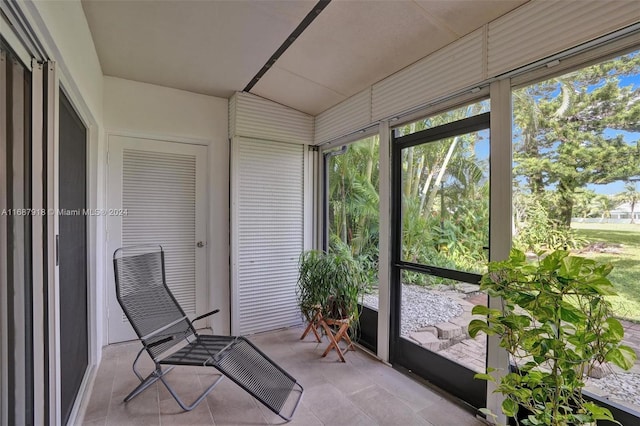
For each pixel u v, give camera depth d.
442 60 2.16
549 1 1.60
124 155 3.01
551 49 1.60
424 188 2.51
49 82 1.39
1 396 1.11
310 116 3.66
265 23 2.12
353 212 3.35
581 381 1.27
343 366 2.65
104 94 2.86
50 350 1.41
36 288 1.37
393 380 2.43
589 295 1.20
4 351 1.13
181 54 2.52
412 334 2.58
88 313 2.42
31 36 1.22
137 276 2.40
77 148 2.07
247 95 3.25
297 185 3.63
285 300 3.54
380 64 2.49
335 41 2.28
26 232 1.31
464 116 2.21
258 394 1.98
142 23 2.12
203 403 2.12
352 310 2.83
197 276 3.33
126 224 3.02
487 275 1.46
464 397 2.16
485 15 1.84
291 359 2.77
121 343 3.01
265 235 3.43
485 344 2.06
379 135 2.79
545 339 1.29
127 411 2.01
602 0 1.42
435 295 2.41
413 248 2.59
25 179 1.30
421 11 1.89
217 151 3.35
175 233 3.23
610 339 1.17
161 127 3.08
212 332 3.31
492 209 1.96
